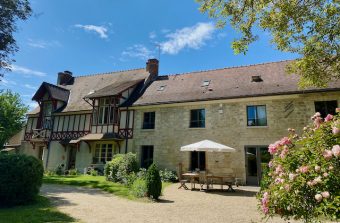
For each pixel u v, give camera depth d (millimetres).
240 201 9953
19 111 33281
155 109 19109
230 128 16406
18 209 7441
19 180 7961
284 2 8695
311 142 3750
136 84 21797
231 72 19828
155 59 23375
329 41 9336
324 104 14539
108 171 15078
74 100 23859
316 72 10062
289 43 9766
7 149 29234
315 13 8820
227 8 9016
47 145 22609
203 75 20797
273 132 15234
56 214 7012
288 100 15297
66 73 28031
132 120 19688
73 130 21922
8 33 14070
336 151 3166
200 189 13258
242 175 15477
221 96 16859
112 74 25766
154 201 9680
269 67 18625
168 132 18250
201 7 9336
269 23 9141
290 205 3562
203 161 16875
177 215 7465
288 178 3711
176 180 16703
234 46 9203
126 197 10359
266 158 15086
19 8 14203
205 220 6926
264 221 6777
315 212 3271
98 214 7309
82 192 11172
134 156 15250
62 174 19500
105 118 20594
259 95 15586
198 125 17578
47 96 23922
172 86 20641
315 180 3248
